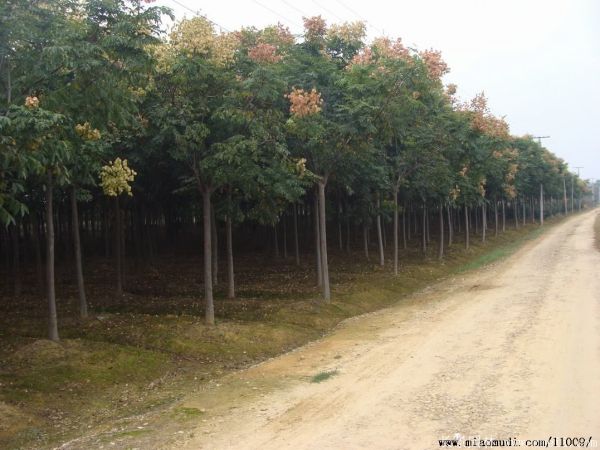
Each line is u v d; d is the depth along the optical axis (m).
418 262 26.25
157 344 11.62
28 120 6.59
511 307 14.09
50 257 10.91
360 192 22.31
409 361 9.58
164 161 13.88
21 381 8.90
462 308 14.66
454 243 36.31
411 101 14.64
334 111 15.51
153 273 23.11
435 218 51.09
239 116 11.54
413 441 5.98
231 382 9.14
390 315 14.83
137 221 24.39
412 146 20.44
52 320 10.91
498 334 11.12
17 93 8.72
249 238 37.31
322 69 15.52
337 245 33.72
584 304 13.70
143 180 17.20
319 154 15.60
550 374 8.16
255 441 6.35
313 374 9.25
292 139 15.37
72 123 8.99
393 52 14.84
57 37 8.38
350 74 15.03
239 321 13.60
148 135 12.31
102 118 9.54
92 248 33.44
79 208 25.31
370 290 18.09
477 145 25.66
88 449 6.44
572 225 58.38
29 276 23.33
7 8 7.89
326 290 16.14
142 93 11.12
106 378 9.44
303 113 13.18
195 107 11.88
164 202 22.92
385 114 14.88
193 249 34.16
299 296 17.03
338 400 7.71
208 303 12.97
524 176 51.00
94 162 11.03
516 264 24.97
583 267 21.70
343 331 13.08
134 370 9.94
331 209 27.30
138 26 9.20
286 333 12.76
